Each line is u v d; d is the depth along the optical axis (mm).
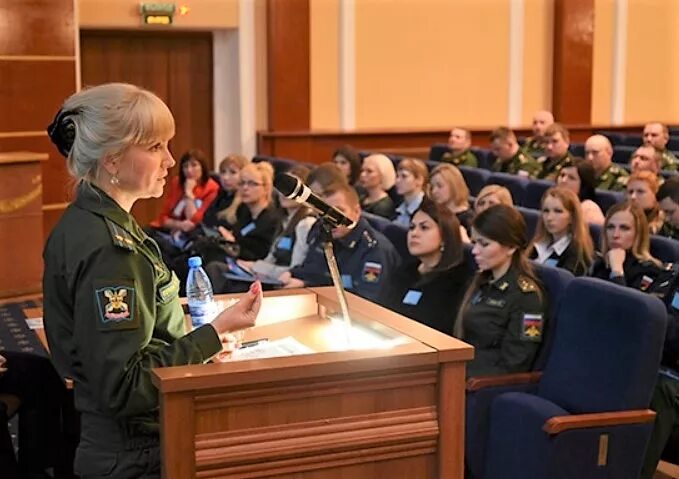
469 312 3361
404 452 1888
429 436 1897
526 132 10273
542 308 3227
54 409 3145
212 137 9336
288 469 1810
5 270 6461
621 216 3896
